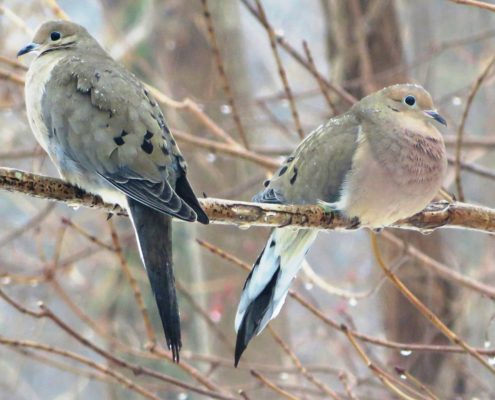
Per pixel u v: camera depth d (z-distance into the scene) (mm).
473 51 19219
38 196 8344
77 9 20438
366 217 9055
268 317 8828
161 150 8117
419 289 14367
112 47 15578
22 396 18656
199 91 15492
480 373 14688
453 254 15227
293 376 15148
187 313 14531
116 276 14719
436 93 18844
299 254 9016
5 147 15922
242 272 14750
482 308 15328
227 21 15812
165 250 7820
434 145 9047
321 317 9125
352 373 13117
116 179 8055
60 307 19094
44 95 8586
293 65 21250
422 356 14180
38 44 9172
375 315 18422
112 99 8305
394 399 11906
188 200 7934
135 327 14484
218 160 15336
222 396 9391
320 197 9023
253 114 15555
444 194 10508
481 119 19109
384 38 14703
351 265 18906
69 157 8305
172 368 14008
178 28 15531
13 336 17812
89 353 19344
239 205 8430
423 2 18594
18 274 15719
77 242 16641
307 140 9375
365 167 8898
